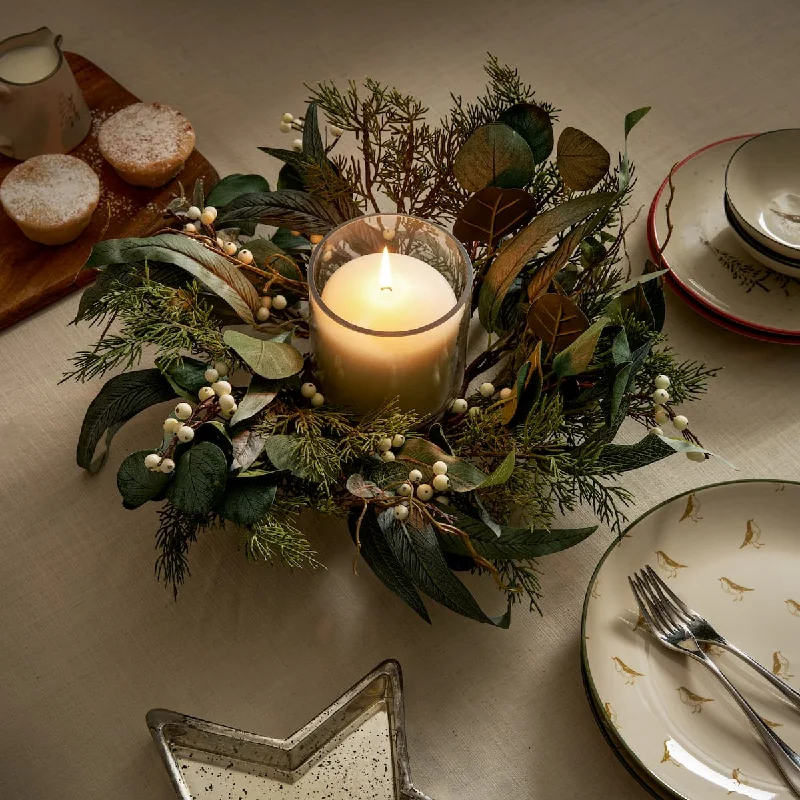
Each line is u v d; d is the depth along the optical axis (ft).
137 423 3.11
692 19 4.02
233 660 2.77
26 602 2.85
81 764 2.65
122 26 4.01
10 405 3.15
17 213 3.29
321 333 2.67
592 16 4.03
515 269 2.70
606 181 2.96
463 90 3.82
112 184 3.54
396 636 2.81
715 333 3.30
